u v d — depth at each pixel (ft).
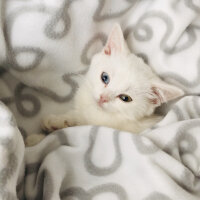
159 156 0.90
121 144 0.92
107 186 0.89
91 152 0.93
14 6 0.94
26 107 1.07
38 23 0.96
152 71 1.11
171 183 0.87
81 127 0.95
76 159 0.92
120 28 1.05
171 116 1.02
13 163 0.76
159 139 0.95
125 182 0.90
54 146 0.94
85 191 0.88
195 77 1.07
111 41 1.07
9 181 0.74
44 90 1.10
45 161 0.88
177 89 1.02
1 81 1.03
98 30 1.09
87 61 1.12
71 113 1.09
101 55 1.09
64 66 1.09
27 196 0.86
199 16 1.08
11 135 0.76
